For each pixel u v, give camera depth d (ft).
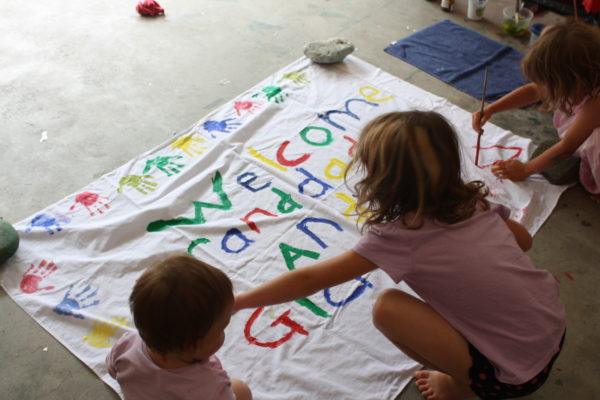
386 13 9.47
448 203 3.42
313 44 8.15
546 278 3.67
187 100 7.56
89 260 5.36
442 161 3.30
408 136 3.30
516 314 3.47
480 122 6.32
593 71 5.11
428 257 3.47
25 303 5.02
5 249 5.23
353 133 6.89
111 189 6.11
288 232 5.67
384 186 3.41
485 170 6.35
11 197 6.13
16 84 7.72
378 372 4.51
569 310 5.07
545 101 5.74
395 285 5.16
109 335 4.80
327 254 5.48
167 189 6.09
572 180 6.22
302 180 6.25
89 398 4.42
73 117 7.22
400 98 7.47
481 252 3.46
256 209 5.92
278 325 4.84
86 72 8.01
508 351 3.53
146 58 8.32
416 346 3.84
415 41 8.71
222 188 6.14
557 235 5.74
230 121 7.03
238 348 4.66
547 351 3.57
